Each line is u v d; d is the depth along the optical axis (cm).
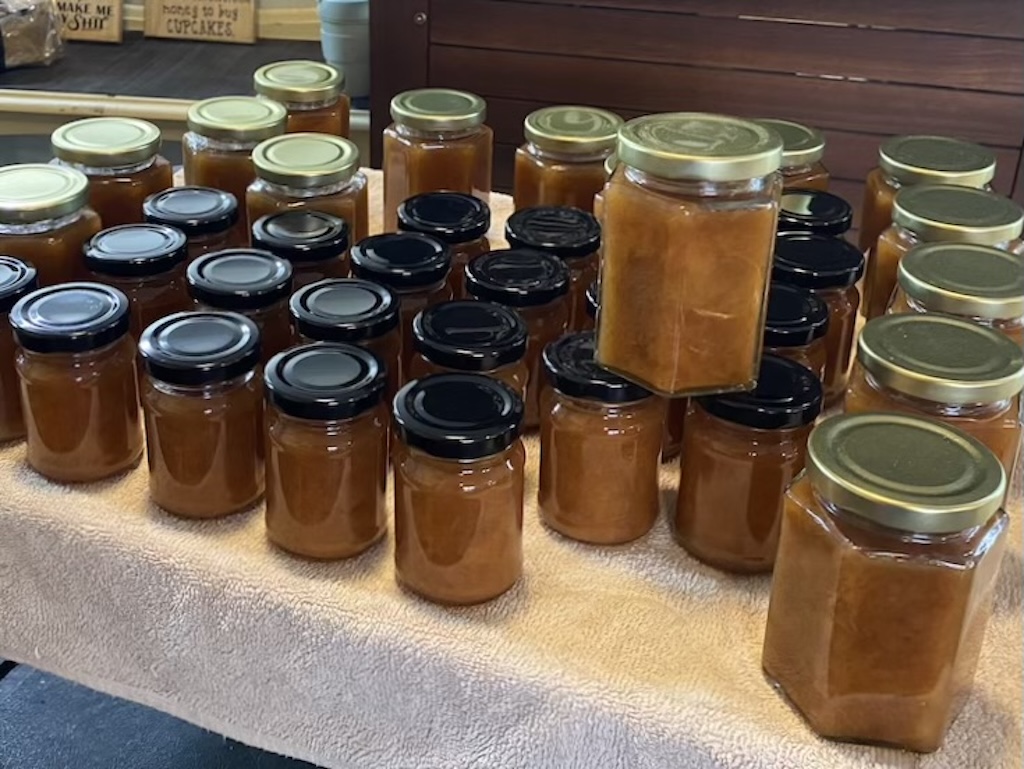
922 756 58
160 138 101
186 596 70
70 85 169
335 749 70
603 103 158
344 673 68
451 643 65
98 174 97
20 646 78
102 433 76
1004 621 69
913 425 60
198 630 71
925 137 105
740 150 64
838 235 94
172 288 85
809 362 79
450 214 92
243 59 188
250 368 72
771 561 71
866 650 56
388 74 162
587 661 64
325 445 68
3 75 173
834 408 90
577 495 73
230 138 104
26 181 87
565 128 102
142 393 73
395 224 111
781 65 151
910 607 55
